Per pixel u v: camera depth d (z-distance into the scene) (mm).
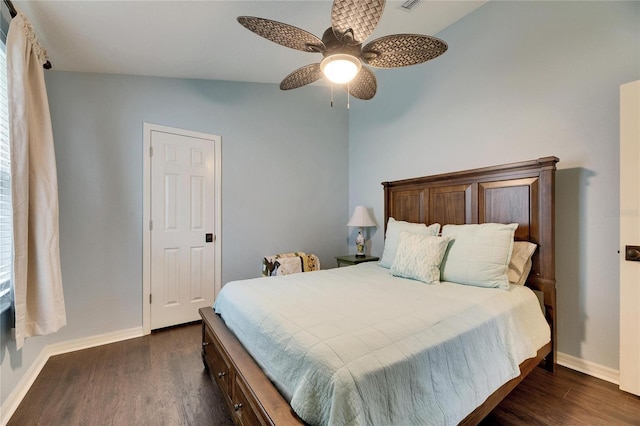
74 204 2381
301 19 2137
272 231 3486
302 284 2047
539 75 2203
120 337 2561
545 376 1947
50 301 1761
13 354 1662
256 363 1376
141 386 1843
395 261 2342
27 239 1645
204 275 3031
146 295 2689
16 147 1566
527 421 1513
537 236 2066
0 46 1592
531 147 2244
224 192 3158
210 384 1869
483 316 1487
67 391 1789
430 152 2996
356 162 4008
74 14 1707
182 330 2770
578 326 2025
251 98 3332
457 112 2746
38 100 1779
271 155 3475
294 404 1008
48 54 2090
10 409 1584
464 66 2686
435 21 2688
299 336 1179
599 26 1929
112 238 2541
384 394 980
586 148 1984
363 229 3854
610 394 1742
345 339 1116
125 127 2605
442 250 2141
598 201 1939
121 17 1784
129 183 2617
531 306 1825
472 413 1263
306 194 3756
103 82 2516
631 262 1752
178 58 2453
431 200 2805
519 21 2309
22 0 1555
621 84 1834
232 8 1861
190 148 2945
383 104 3566
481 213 2396
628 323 1761
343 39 1657
